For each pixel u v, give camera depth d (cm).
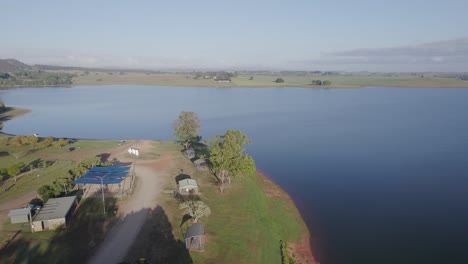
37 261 3972
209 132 12912
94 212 5231
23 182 6531
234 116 16775
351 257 4784
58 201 5209
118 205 5509
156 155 8500
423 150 10181
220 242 4553
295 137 12012
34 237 4469
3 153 8562
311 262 4666
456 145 10762
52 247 4262
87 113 18112
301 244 5119
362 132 12812
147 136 12650
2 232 4575
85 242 4400
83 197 5753
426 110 18625
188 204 5166
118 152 8806
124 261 4012
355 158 9438
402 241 5191
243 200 5934
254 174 7888
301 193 7006
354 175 8062
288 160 9288
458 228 5572
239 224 5100
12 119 16300
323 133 12681
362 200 6656
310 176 8012
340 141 11400
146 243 4419
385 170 8412
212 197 5966
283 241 5112
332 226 5641
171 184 6500
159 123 15188
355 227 5612
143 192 6078
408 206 6384
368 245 5088
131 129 13925
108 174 6144
